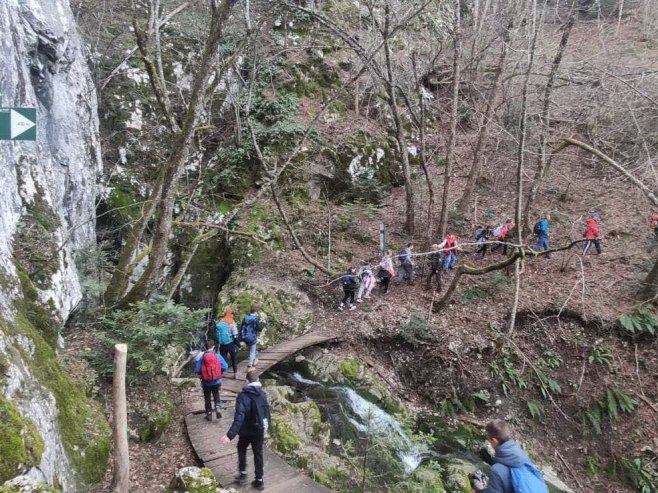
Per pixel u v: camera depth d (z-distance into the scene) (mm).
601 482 10352
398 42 20656
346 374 11430
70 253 9133
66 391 6000
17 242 7090
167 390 8383
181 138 8547
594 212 14648
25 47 8992
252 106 18938
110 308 8594
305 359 11766
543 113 13367
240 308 12922
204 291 15797
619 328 11984
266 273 14797
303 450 7723
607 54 16484
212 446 6984
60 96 10781
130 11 18812
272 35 20094
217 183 17344
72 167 11195
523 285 13758
